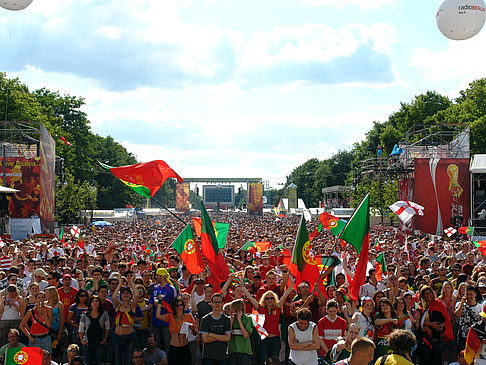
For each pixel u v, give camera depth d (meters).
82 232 44.06
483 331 9.63
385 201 58.88
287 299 12.62
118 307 11.80
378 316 10.79
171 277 14.66
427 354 11.61
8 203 46.78
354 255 20.97
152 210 142.12
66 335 12.51
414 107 93.69
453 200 47.88
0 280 13.60
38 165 47.28
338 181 143.50
